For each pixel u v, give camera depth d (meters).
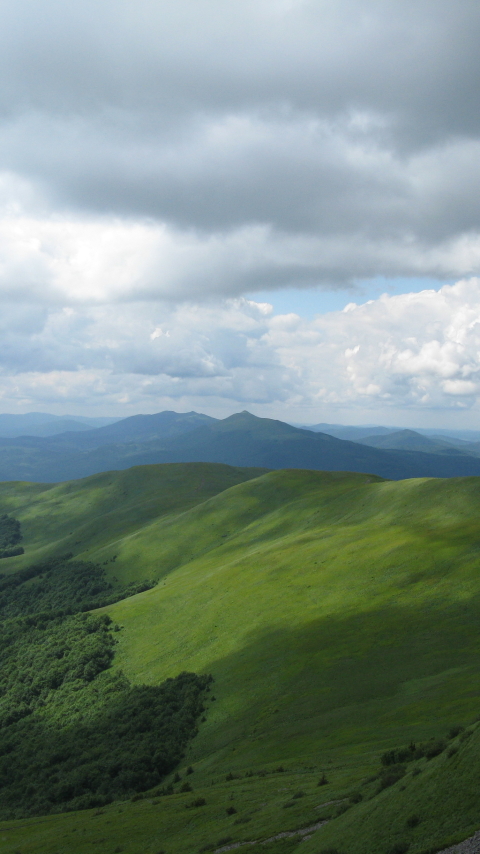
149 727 82.44
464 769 23.98
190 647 105.31
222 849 31.81
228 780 52.97
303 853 26.83
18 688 117.75
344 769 41.88
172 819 43.44
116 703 95.75
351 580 104.25
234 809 39.78
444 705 53.03
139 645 118.12
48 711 104.12
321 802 33.91
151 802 53.91
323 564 117.38
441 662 67.19
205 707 81.25
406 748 36.16
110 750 79.62
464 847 19.30
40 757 85.06
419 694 59.44
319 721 61.81
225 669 89.44
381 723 54.28
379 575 101.88
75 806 66.19
